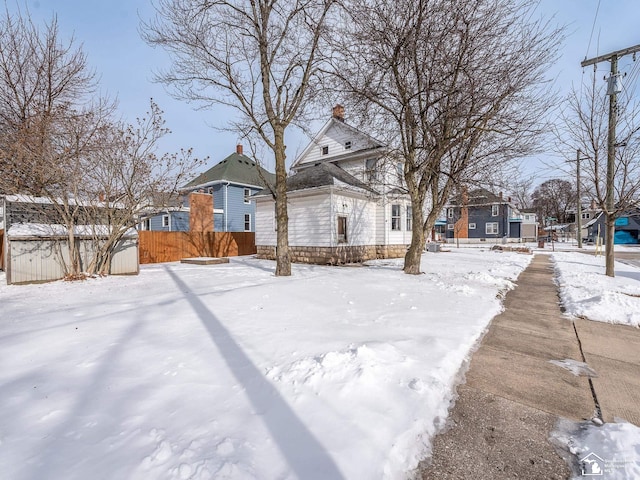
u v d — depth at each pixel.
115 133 9.09
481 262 13.84
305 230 13.92
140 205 11.26
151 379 2.66
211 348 3.33
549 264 13.48
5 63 10.92
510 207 38.72
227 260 14.33
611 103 8.56
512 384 2.79
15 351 3.26
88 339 3.62
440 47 7.13
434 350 3.27
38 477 1.56
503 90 7.23
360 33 7.58
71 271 8.89
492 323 4.66
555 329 4.42
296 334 3.75
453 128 7.94
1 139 9.29
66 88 12.48
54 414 2.13
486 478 1.69
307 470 1.63
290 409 2.19
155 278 8.89
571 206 56.47
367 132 10.48
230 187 24.69
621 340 3.97
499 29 6.95
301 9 8.36
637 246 30.25
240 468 1.63
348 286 7.16
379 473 1.64
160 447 1.78
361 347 3.03
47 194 8.53
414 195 9.52
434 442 1.98
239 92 9.16
